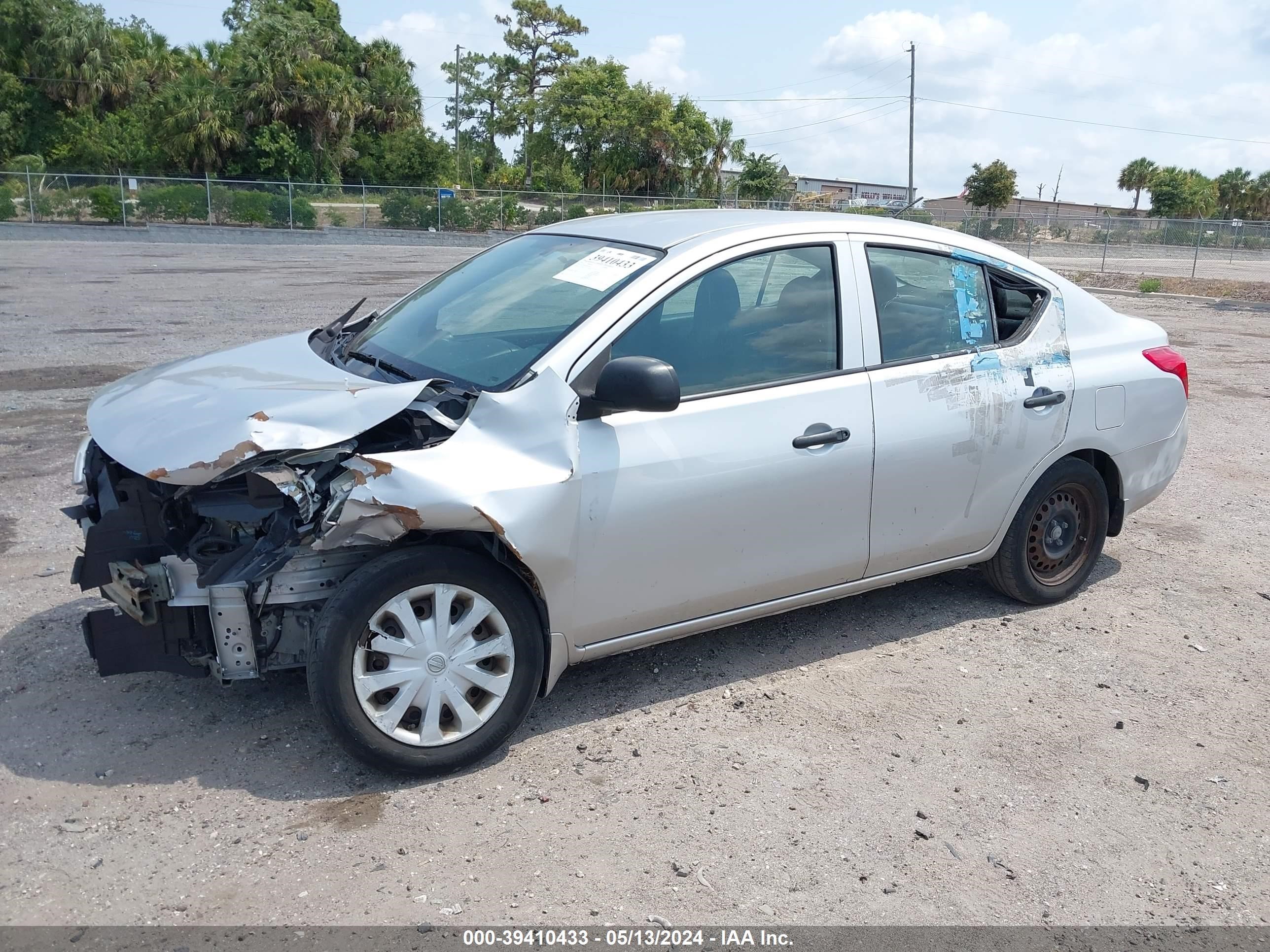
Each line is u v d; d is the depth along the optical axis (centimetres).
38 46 5209
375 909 277
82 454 385
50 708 373
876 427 405
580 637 360
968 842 318
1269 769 366
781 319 393
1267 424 918
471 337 381
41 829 305
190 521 331
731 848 309
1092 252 4294
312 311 1519
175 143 4881
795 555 397
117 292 1756
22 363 1041
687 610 382
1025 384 450
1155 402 499
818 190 7906
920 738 376
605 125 6034
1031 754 369
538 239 452
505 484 325
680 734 372
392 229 4062
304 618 338
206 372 383
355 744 322
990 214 4694
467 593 333
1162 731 388
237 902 278
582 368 349
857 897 291
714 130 6072
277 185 3981
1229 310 2019
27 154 5156
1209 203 7612
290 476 305
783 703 398
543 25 7594
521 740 366
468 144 7906
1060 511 484
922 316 431
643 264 378
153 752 347
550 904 282
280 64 4944
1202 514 652
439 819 318
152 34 5991
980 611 493
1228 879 306
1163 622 486
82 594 470
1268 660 450
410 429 343
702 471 364
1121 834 325
